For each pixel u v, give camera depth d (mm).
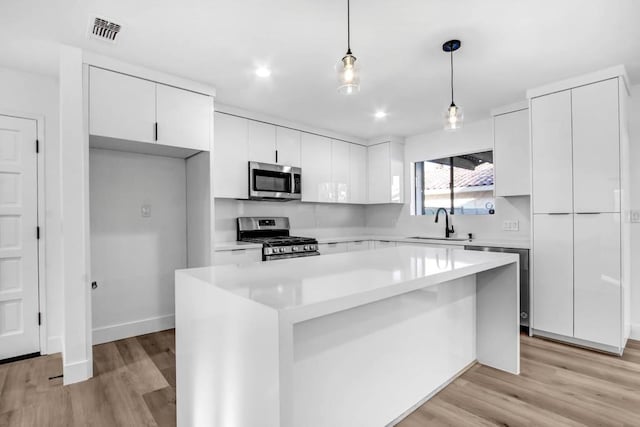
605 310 2615
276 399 907
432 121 4062
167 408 1934
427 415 1820
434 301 2020
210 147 2959
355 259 1882
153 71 2631
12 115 2625
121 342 2957
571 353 2611
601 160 2629
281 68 2613
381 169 4863
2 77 2592
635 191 2879
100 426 1768
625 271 2641
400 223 5016
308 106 3510
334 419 1455
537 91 2955
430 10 1860
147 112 2605
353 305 1093
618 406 1887
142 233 3201
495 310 2338
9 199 2621
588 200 2691
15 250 2639
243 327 1054
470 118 4000
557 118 2846
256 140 3707
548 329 2904
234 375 1119
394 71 2645
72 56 2273
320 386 1398
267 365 941
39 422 1802
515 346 2248
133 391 2121
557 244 2848
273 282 1284
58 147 2816
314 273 1464
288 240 3775
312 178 4285
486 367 2369
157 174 3297
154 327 3240
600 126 2635
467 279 2324
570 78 2777
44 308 2740
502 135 3521
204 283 1296
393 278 1348
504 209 3912
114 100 2453
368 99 3297
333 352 1445
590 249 2682
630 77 2768
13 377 2318
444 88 3014
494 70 2637
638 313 2871
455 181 4477
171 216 3383
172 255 3381
